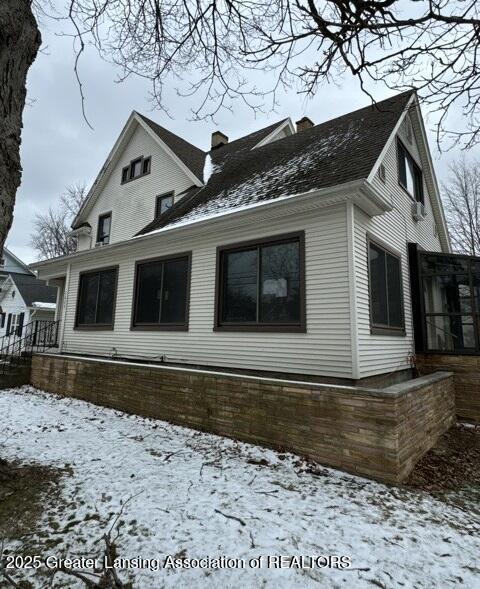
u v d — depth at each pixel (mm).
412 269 8070
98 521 2781
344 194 5426
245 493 3332
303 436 4273
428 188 10508
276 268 6316
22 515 2838
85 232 14930
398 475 3607
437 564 2396
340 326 5402
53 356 8352
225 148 14211
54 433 5070
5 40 2412
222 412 5047
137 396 6207
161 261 8328
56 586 2104
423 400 4723
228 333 6758
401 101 8242
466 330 7348
